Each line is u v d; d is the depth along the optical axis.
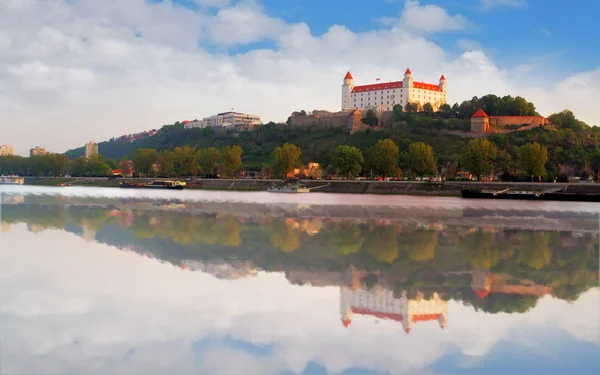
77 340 22.25
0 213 77.94
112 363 20.05
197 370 19.55
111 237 51.25
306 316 25.22
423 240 49.94
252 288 30.38
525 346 21.83
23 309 26.28
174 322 24.41
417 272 34.69
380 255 41.06
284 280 32.28
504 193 133.88
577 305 27.31
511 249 44.75
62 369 19.56
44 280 32.22
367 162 187.38
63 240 49.16
